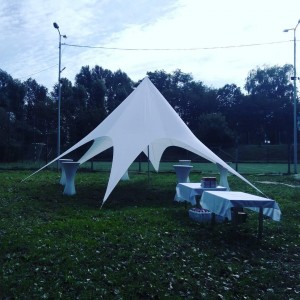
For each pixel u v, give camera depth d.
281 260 5.38
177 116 11.66
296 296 4.18
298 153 41.75
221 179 11.59
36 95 53.00
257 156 41.38
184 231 6.67
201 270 4.75
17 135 37.44
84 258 4.96
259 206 6.18
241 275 4.66
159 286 4.21
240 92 62.28
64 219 7.50
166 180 15.05
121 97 52.84
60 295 3.90
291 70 62.97
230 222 7.45
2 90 47.53
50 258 4.93
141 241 5.90
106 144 13.08
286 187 13.63
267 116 60.22
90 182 14.05
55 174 17.48
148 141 10.02
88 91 55.50
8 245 5.47
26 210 8.33
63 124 45.62
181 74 64.75
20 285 4.11
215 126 46.69
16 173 18.08
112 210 8.58
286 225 7.38
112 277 4.40
